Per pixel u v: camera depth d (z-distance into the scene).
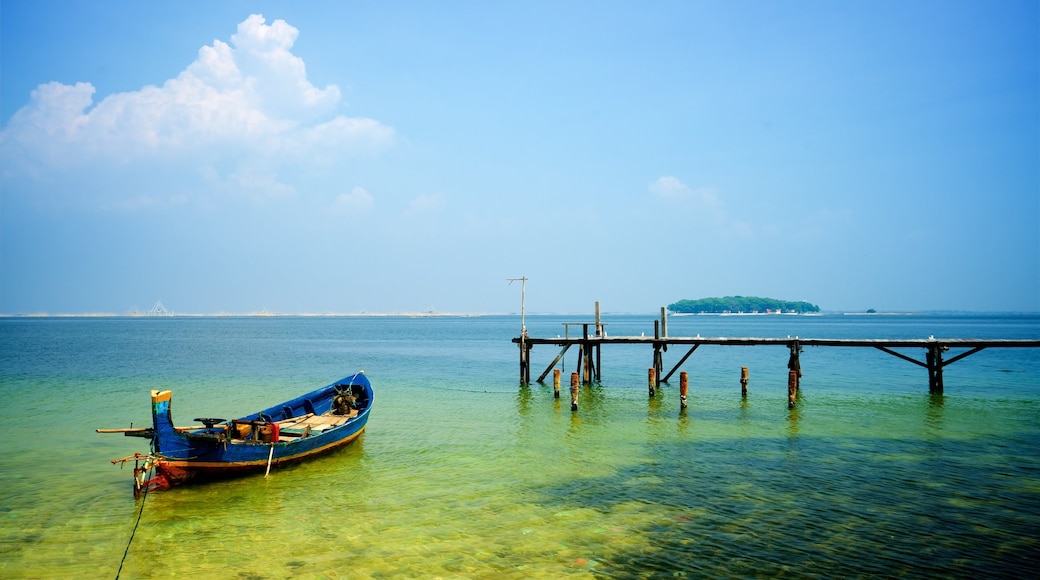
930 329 153.62
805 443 23.17
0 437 24.66
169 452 16.98
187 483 17.59
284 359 64.56
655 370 38.25
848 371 49.88
